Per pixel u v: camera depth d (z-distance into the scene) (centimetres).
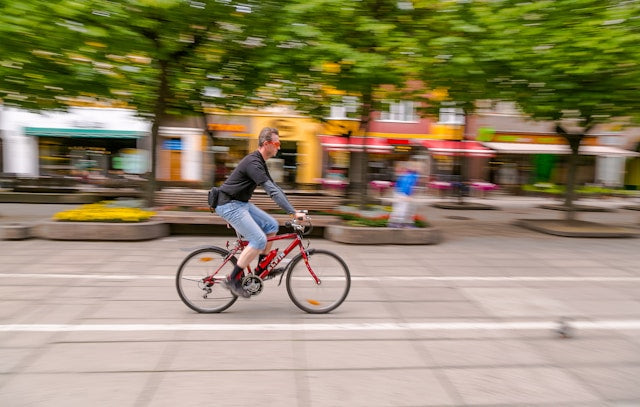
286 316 445
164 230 852
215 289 448
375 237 815
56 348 360
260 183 415
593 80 895
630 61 840
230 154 2073
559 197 2170
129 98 983
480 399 299
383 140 2192
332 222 874
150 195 981
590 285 589
